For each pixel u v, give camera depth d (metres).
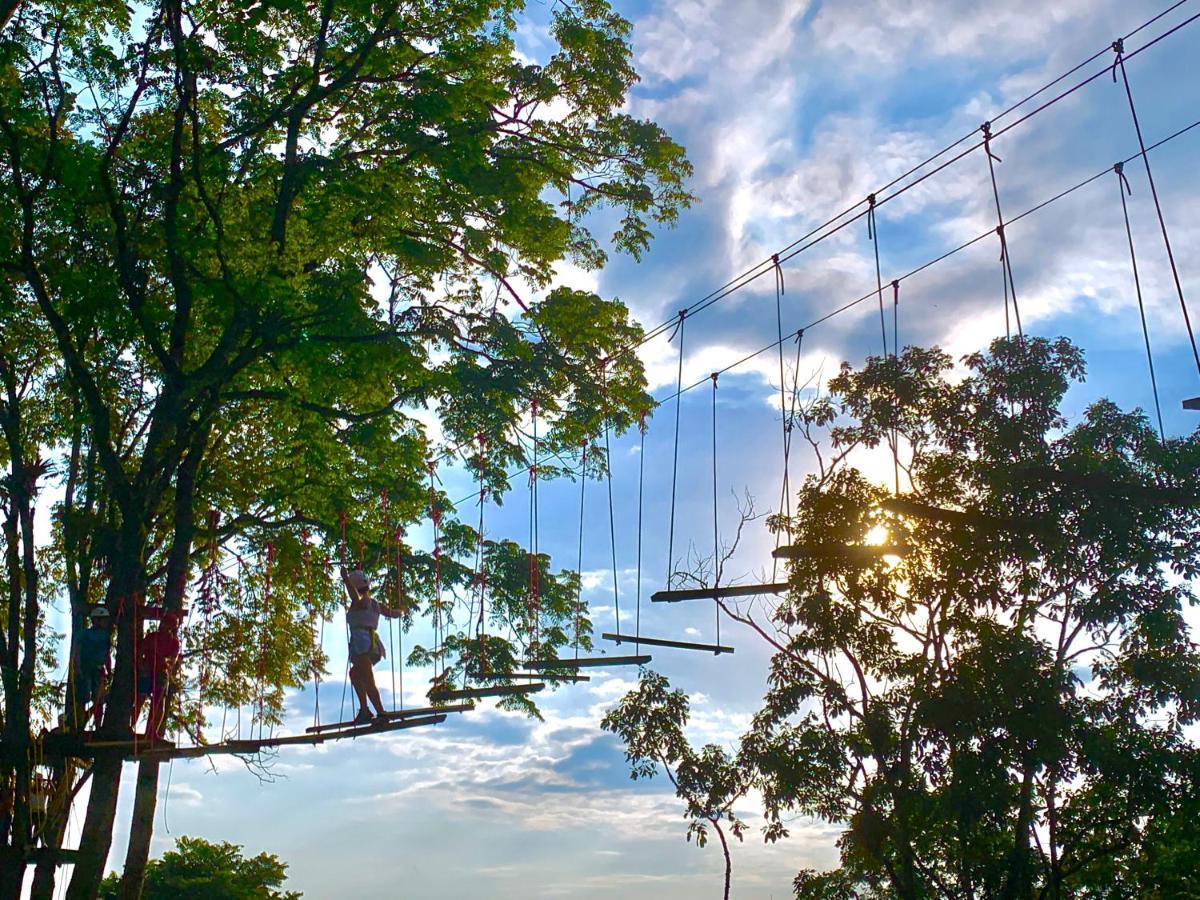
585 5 22.50
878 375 21.72
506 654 26.42
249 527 24.02
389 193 19.45
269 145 20.00
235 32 18.72
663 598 16.97
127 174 19.02
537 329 23.17
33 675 20.47
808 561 21.12
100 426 18.86
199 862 52.25
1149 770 18.77
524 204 21.84
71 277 17.97
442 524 26.69
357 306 18.97
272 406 22.50
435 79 20.19
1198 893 19.52
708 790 26.59
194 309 19.97
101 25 19.67
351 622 17.72
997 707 18.66
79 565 22.73
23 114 18.12
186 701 23.09
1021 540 19.11
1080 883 21.20
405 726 17.45
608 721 27.69
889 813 21.02
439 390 21.34
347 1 19.12
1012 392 20.22
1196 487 18.39
